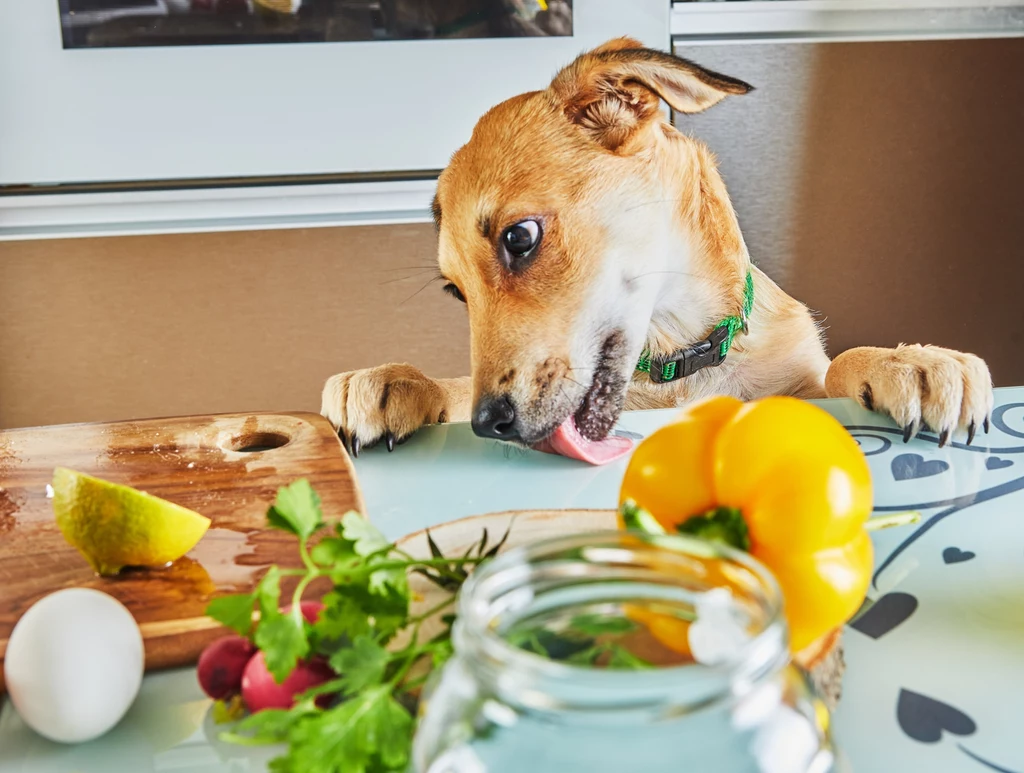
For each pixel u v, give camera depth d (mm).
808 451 513
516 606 361
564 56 2441
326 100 2432
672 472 529
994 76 2467
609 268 1456
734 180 2455
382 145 2475
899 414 1073
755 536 512
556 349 1396
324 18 2375
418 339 2562
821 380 1732
